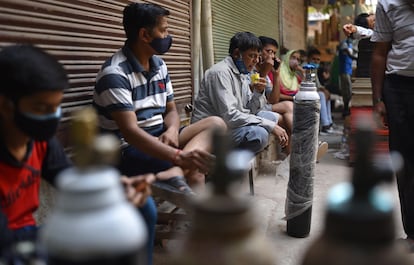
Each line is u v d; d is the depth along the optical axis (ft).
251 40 11.82
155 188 7.42
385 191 2.40
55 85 4.31
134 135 7.84
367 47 16.75
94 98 8.32
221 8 17.10
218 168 2.40
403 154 9.29
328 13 42.60
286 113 14.60
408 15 8.84
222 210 2.32
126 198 4.30
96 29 8.92
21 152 4.87
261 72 14.33
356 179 2.20
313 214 11.73
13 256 3.92
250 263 2.34
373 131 2.19
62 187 2.44
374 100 9.80
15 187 4.84
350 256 2.16
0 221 4.26
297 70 19.97
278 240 10.01
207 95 11.83
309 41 42.50
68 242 2.36
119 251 2.41
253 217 2.43
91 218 2.38
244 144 11.19
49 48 7.55
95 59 8.91
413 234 9.38
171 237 8.87
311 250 2.36
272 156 16.65
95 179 2.43
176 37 13.17
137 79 8.57
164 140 8.70
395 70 9.13
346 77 29.09
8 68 4.24
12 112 4.35
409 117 9.17
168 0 12.53
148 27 8.35
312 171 9.93
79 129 2.49
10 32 6.73
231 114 11.34
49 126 4.42
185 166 7.63
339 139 23.95
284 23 28.43
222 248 2.32
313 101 9.66
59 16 7.81
